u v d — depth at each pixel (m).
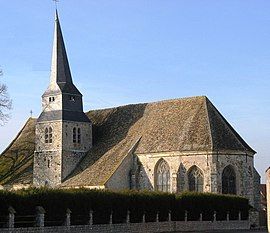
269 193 56.12
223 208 83.06
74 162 97.44
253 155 91.62
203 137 87.69
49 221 58.00
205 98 94.12
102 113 106.31
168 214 75.75
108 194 66.75
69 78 100.06
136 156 92.69
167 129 93.12
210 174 85.50
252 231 76.44
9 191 54.34
